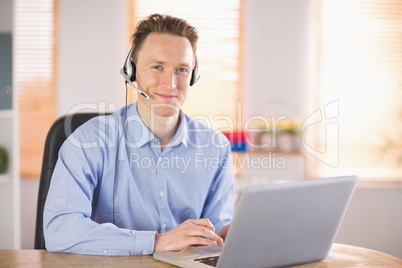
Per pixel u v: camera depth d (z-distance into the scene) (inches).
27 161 151.6
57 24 148.9
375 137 150.0
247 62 147.7
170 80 63.4
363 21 148.5
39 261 52.9
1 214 126.9
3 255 55.2
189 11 147.7
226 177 72.0
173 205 67.6
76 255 55.2
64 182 60.1
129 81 66.1
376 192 147.1
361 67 149.2
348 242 147.8
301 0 146.6
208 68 148.2
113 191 64.7
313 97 149.5
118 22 148.1
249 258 47.9
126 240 55.0
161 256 53.2
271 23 147.3
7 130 125.4
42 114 150.9
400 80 149.6
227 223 70.1
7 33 121.8
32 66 150.1
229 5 147.3
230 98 148.5
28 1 148.8
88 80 149.3
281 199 46.4
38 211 68.9
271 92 148.1
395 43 148.8
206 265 49.8
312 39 148.5
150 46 63.4
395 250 147.6
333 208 51.3
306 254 52.1
